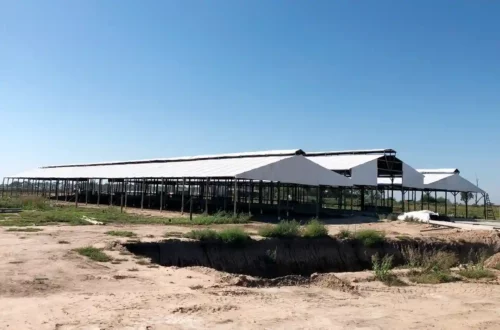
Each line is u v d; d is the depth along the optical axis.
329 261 23.52
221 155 47.81
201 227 26.53
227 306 9.62
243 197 54.03
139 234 21.58
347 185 39.78
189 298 10.21
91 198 60.41
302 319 9.02
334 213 44.03
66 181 64.31
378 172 48.50
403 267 19.28
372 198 56.78
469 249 27.42
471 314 10.19
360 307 10.44
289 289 12.27
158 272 13.48
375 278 14.88
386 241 25.75
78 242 18.19
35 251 15.51
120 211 38.12
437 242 26.91
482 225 36.59
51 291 10.53
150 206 47.66
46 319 8.23
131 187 64.25
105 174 50.62
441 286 13.91
